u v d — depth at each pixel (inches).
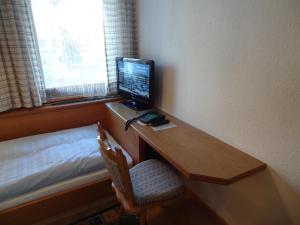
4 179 57.0
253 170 46.0
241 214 57.3
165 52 74.7
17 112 79.0
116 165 45.1
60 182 62.7
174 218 66.9
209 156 51.0
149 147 67.8
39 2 76.0
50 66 84.2
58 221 64.1
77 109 90.3
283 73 40.7
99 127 56.6
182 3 62.5
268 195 48.8
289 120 41.3
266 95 44.5
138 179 57.0
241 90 49.8
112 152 44.7
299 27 37.1
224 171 45.4
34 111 81.3
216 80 56.0
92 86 93.1
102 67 93.0
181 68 68.1
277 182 46.1
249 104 48.5
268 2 40.9
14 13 70.9
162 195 52.4
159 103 83.1
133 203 49.7
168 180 56.8
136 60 78.4
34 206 58.7
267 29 41.9
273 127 44.5
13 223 57.4
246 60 47.2
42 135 81.1
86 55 88.6
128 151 74.7
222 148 54.4
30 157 66.7
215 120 58.9
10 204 55.9
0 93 74.5
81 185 64.8
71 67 87.4
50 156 66.8
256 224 53.7
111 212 67.8
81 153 68.5
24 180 57.4
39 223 61.8
